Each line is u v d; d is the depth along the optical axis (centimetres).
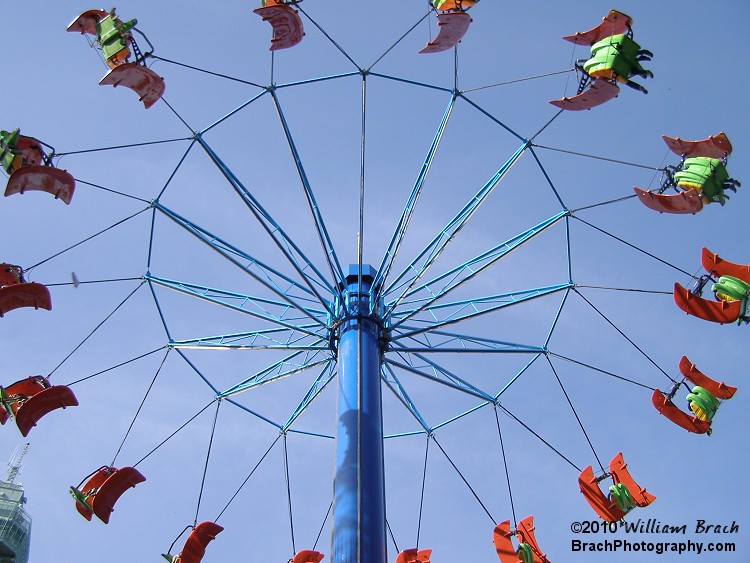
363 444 2188
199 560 2583
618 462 2672
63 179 2286
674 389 2683
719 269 2525
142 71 2222
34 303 2489
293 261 2294
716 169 2356
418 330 2439
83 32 2286
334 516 2111
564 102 2333
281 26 2255
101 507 2536
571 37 2308
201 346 2628
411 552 2636
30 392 2595
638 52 2269
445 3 2256
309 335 2477
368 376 2320
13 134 2273
